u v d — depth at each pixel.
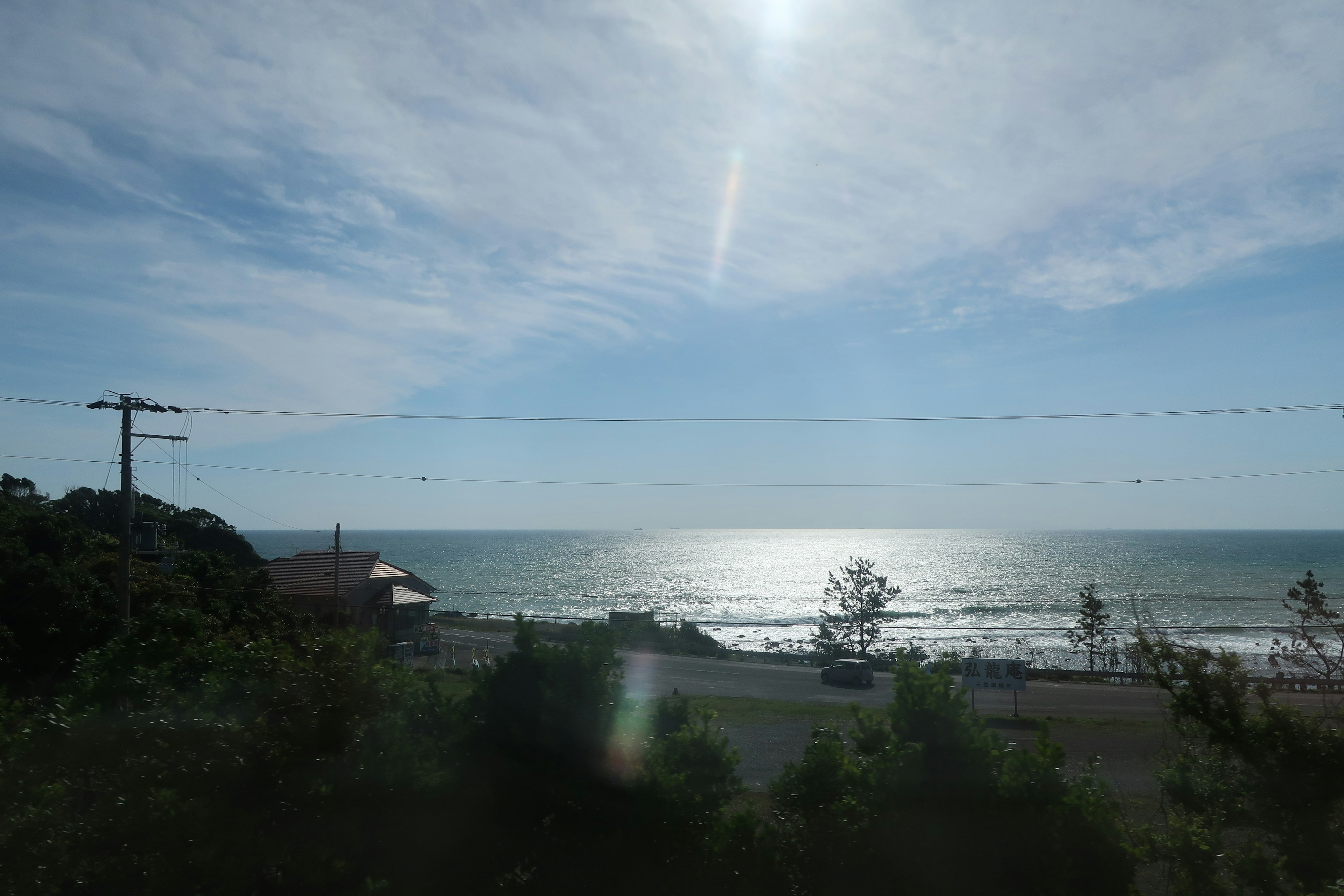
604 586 141.88
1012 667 29.72
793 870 6.46
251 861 5.75
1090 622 52.28
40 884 5.44
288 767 6.30
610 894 6.15
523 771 6.39
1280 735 7.89
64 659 20.41
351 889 6.05
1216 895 7.50
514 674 6.68
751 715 28.19
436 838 6.26
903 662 7.38
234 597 33.53
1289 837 7.68
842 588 57.44
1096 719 29.20
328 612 49.38
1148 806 13.00
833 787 6.81
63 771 6.02
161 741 6.08
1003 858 6.23
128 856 5.62
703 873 6.29
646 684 39.19
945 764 6.70
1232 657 8.59
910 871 6.29
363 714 6.59
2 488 51.41
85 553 31.00
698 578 160.12
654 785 6.45
